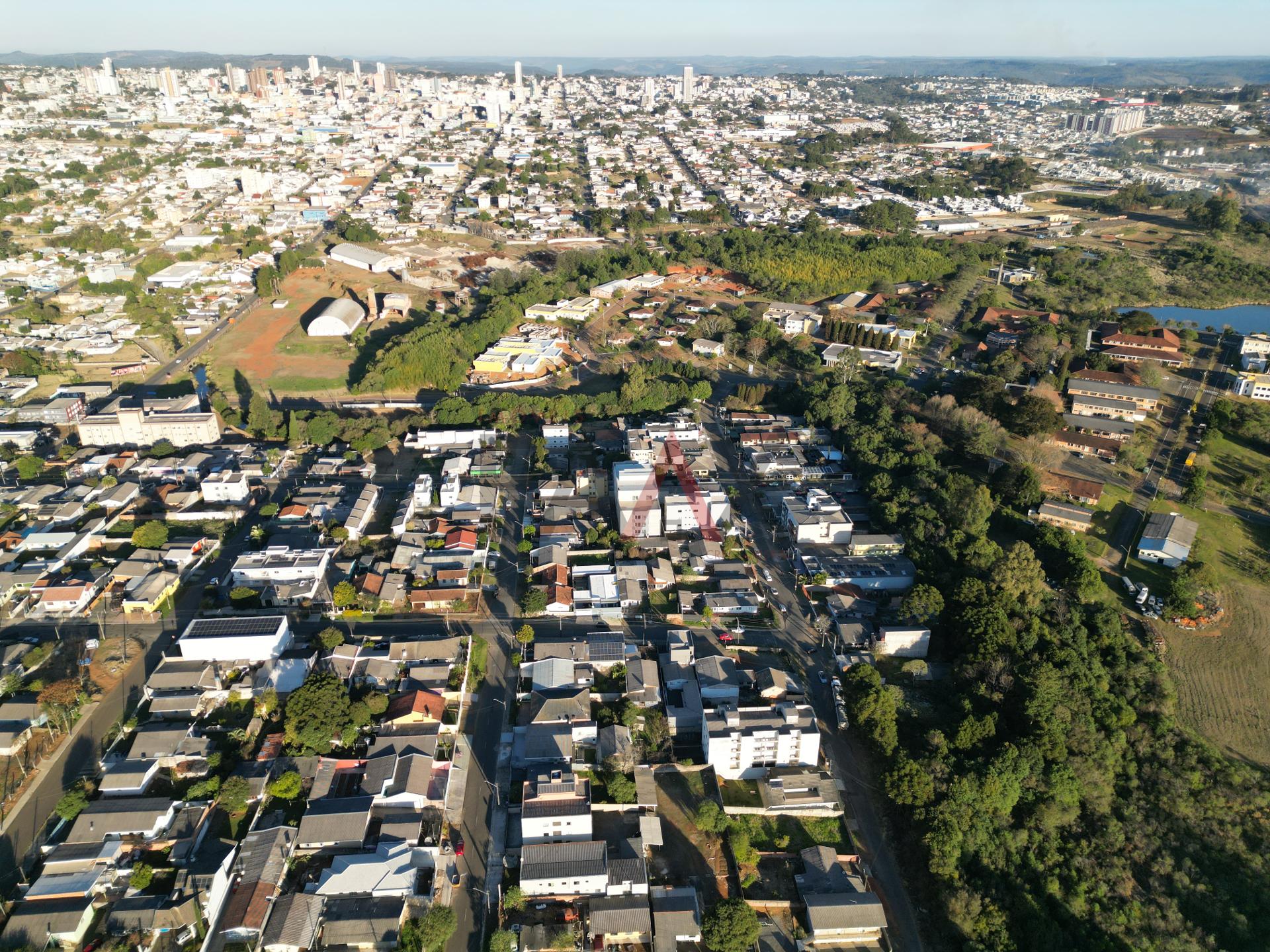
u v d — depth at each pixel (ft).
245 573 606.96
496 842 427.74
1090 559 651.25
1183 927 404.16
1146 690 521.24
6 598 590.96
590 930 380.99
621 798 441.27
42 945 363.15
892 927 403.75
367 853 410.31
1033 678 505.25
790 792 464.24
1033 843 443.32
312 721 463.42
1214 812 453.58
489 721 502.79
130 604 575.79
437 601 597.52
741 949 371.76
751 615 601.21
